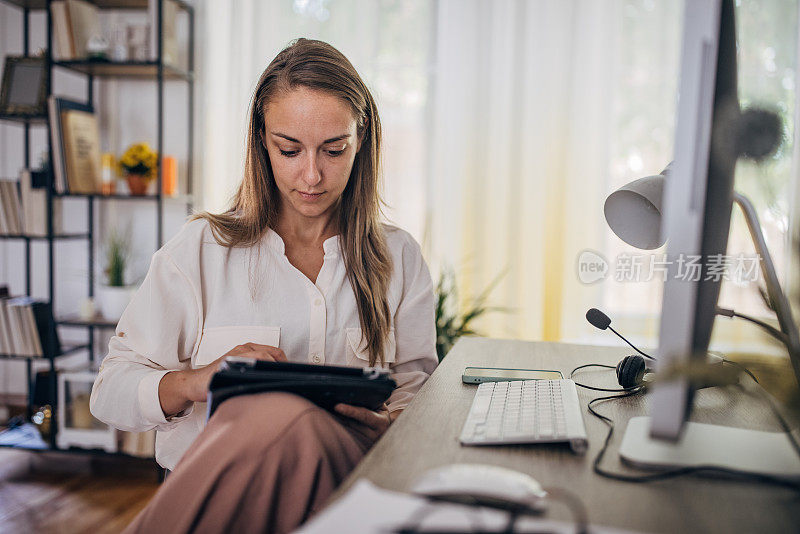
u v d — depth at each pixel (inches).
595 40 112.5
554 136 114.4
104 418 44.9
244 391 33.5
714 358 43.9
